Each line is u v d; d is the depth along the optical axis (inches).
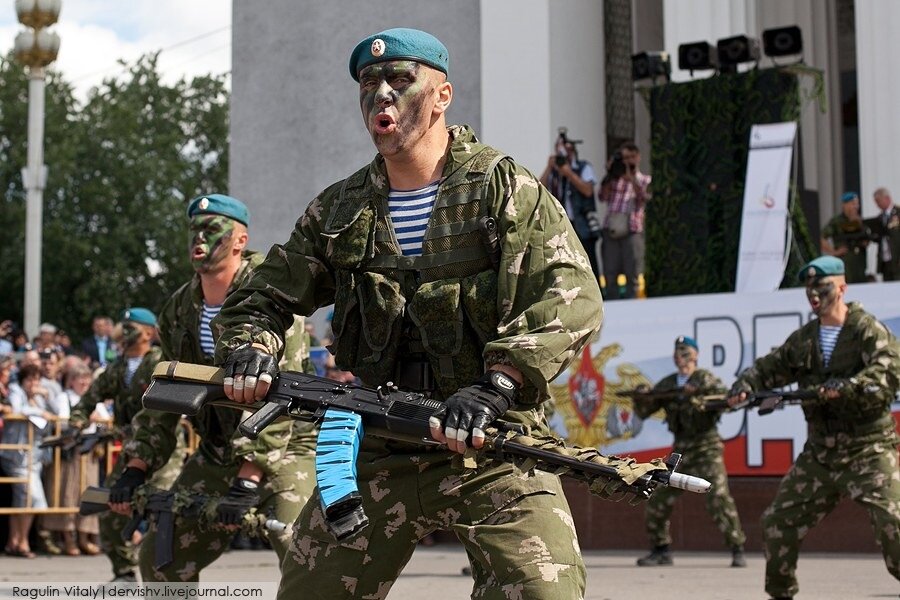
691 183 677.9
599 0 992.9
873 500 372.2
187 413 183.6
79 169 2281.0
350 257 187.9
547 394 173.5
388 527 183.0
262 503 310.8
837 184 1074.7
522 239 179.6
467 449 165.9
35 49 990.4
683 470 557.6
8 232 2225.6
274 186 1088.8
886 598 412.2
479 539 177.2
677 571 527.5
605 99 997.8
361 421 174.2
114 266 2235.5
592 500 646.5
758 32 1000.2
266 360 181.3
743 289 655.8
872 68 904.3
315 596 185.2
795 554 383.2
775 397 398.3
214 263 291.1
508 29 964.6
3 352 794.8
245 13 1109.1
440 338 182.5
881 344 383.9
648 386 579.2
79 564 567.2
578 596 173.9
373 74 185.0
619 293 727.7
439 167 187.8
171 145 2485.2
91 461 641.0
